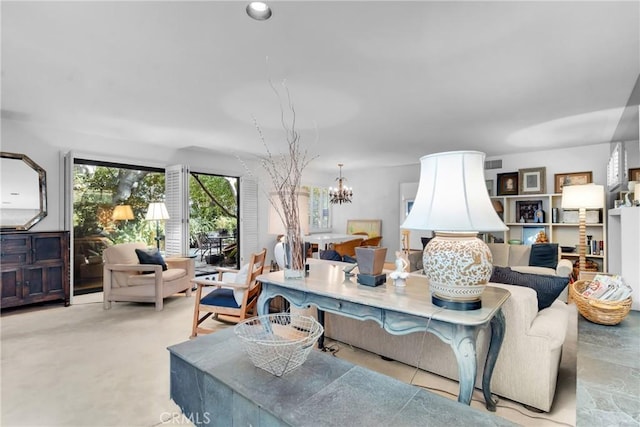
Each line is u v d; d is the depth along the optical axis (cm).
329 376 133
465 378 140
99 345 284
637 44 222
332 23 200
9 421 180
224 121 401
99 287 483
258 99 328
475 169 154
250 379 129
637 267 177
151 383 221
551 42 221
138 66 257
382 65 255
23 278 372
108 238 496
